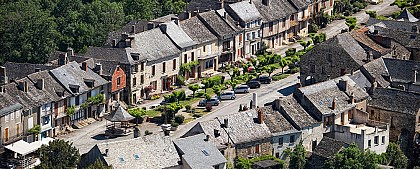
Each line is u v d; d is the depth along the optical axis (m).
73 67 197.12
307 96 180.50
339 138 180.38
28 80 184.75
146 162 153.00
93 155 152.00
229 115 170.00
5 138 172.38
